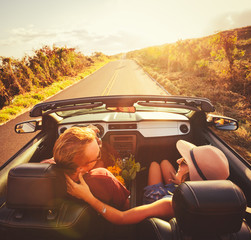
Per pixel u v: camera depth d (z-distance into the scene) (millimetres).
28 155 2014
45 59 16781
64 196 1003
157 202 1250
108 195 1146
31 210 1008
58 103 2199
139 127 2805
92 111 3084
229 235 914
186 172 1661
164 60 25844
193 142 2809
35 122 2492
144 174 2676
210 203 772
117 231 1569
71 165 997
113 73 22359
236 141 4930
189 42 19297
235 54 10594
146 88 12516
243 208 786
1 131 6688
